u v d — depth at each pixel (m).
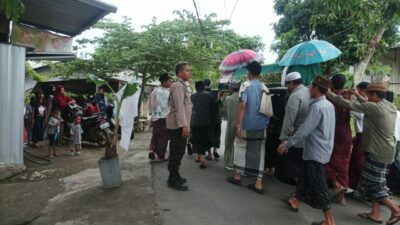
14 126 5.76
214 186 5.05
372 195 3.88
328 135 3.60
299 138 3.54
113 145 4.93
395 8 4.75
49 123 7.48
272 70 5.92
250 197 4.61
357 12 4.86
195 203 4.30
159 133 6.62
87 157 7.50
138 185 4.96
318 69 5.00
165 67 12.16
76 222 3.66
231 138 5.82
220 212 4.04
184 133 4.61
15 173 5.70
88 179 5.36
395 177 4.72
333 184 4.43
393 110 3.88
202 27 12.35
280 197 4.64
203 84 6.25
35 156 7.25
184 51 12.17
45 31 7.02
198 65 13.38
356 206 4.43
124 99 5.11
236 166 5.09
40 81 12.75
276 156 5.41
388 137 3.81
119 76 14.23
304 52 4.81
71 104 9.12
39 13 6.63
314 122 3.51
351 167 4.77
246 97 4.71
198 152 6.18
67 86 14.66
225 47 13.17
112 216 3.82
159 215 3.88
